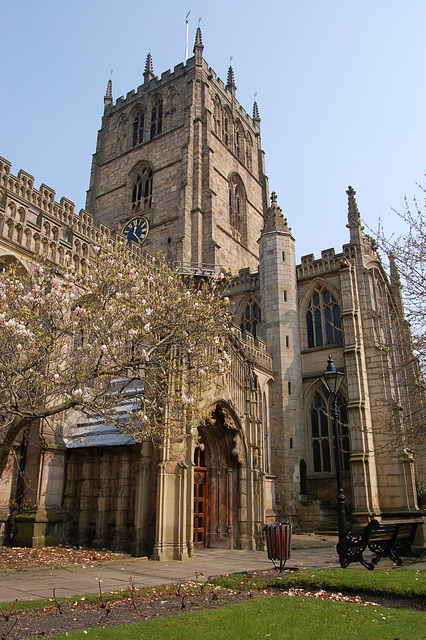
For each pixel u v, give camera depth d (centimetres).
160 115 7019
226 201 6525
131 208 6650
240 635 879
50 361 1962
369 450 3706
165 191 6266
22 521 2369
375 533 1834
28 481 2459
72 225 3183
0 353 1827
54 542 2403
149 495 2247
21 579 1551
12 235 2661
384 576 1487
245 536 2603
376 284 4538
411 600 1277
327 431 4138
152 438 2133
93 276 2283
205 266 5631
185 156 6200
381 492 3706
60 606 1124
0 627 945
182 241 5688
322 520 3653
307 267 4644
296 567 1805
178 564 1964
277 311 4362
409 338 2545
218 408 2622
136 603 1175
